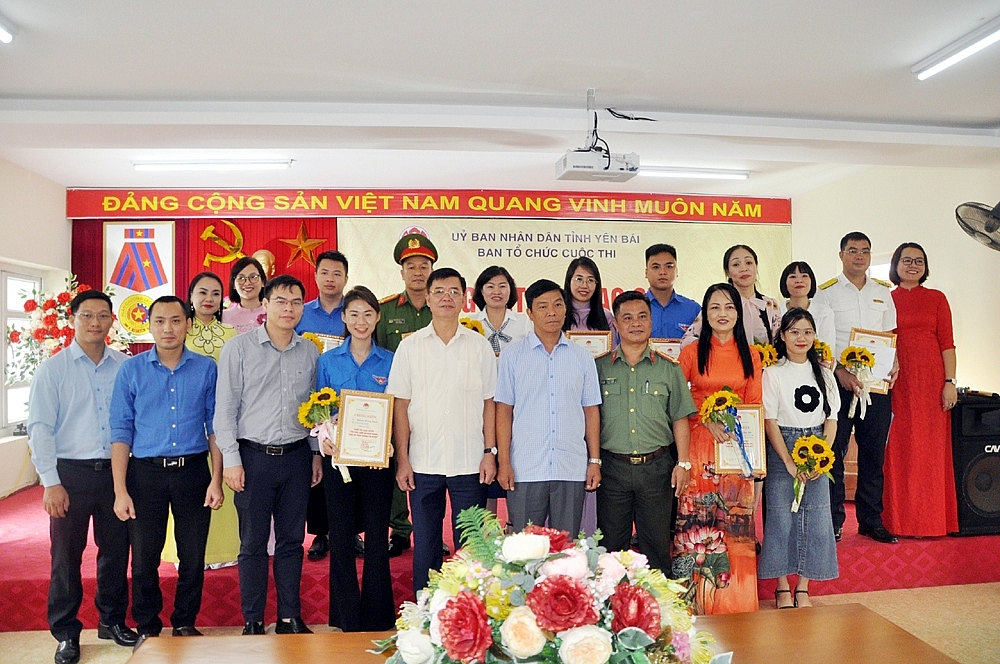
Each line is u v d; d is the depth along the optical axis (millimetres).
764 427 3637
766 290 8336
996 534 4484
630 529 3463
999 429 4512
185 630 3350
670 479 3486
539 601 1362
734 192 8180
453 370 3311
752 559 3586
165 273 7734
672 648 1495
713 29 3482
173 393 3297
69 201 7551
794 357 3812
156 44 3562
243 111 4355
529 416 3311
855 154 5211
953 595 4156
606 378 3453
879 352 4262
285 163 6668
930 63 3811
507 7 3232
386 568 3389
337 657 1937
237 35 3475
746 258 4305
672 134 4691
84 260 7672
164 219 7738
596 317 4145
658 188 7996
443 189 7938
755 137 4773
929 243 6176
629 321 3387
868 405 4371
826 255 7730
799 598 3803
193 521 3330
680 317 4504
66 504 3279
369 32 3467
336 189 7828
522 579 1420
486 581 1475
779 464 3777
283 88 4172
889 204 6695
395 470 3502
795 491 3664
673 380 3438
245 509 3260
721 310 3557
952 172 5918
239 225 7836
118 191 7641
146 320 7719
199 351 3922
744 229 8352
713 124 4688
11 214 6508
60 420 3318
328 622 3609
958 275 5848
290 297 3293
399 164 6879
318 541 4059
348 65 3855
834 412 3828
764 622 2145
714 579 3545
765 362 3830
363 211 7867
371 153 6492
